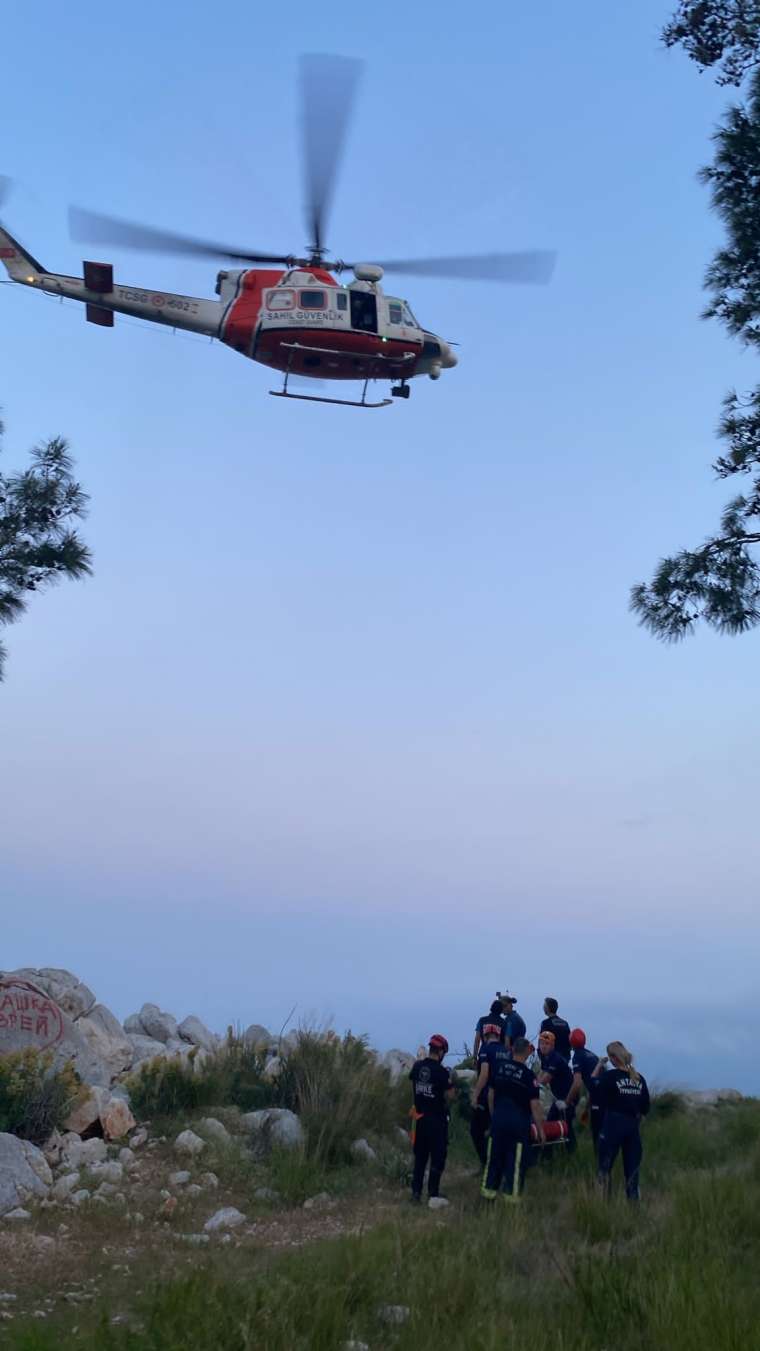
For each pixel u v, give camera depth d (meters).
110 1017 14.72
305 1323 6.43
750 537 14.76
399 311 20.98
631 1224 9.02
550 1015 12.88
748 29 13.66
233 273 21.31
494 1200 10.14
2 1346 6.44
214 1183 11.16
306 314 20.36
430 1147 11.08
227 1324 6.34
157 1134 12.22
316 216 21.36
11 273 21.25
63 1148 11.38
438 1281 7.22
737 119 13.79
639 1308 6.66
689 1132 12.95
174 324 21.33
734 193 13.98
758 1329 6.11
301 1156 11.71
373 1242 8.10
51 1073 11.95
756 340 14.03
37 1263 8.67
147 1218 10.09
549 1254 8.05
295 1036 14.98
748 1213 8.61
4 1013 12.88
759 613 14.73
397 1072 15.38
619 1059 10.43
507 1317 6.62
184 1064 13.58
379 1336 6.55
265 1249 8.96
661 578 14.80
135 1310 7.05
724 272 14.19
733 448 14.37
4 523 14.13
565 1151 11.92
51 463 14.55
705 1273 7.01
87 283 21.11
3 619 14.16
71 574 14.34
